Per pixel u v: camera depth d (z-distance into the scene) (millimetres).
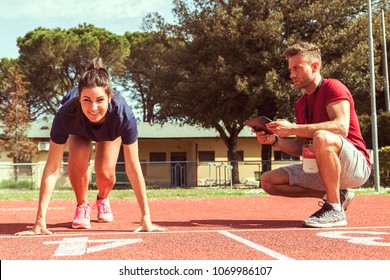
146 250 3020
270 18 21188
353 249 2984
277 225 4480
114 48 37219
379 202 7758
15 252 3035
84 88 3654
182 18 24422
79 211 4531
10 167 20047
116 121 3949
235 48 22016
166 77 25578
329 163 4176
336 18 21875
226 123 24875
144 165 22016
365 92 22578
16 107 31422
